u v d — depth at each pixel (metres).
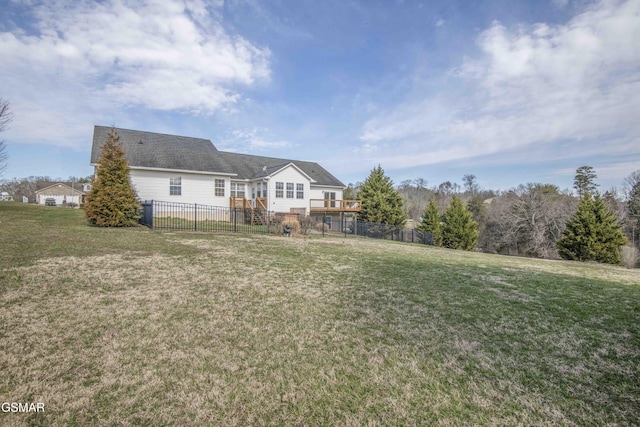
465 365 2.79
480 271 7.50
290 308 4.14
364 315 4.01
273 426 1.91
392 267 7.34
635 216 27.09
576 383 2.54
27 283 4.44
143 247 7.69
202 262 6.56
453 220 24.78
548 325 3.91
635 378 2.64
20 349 2.70
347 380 2.46
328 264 7.28
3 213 14.11
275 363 2.69
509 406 2.19
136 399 2.12
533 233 28.02
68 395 2.12
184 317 3.64
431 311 4.27
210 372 2.50
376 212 26.88
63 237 8.29
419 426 1.95
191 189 18.17
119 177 12.04
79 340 2.93
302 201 21.72
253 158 25.36
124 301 4.04
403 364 2.76
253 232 13.43
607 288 6.31
